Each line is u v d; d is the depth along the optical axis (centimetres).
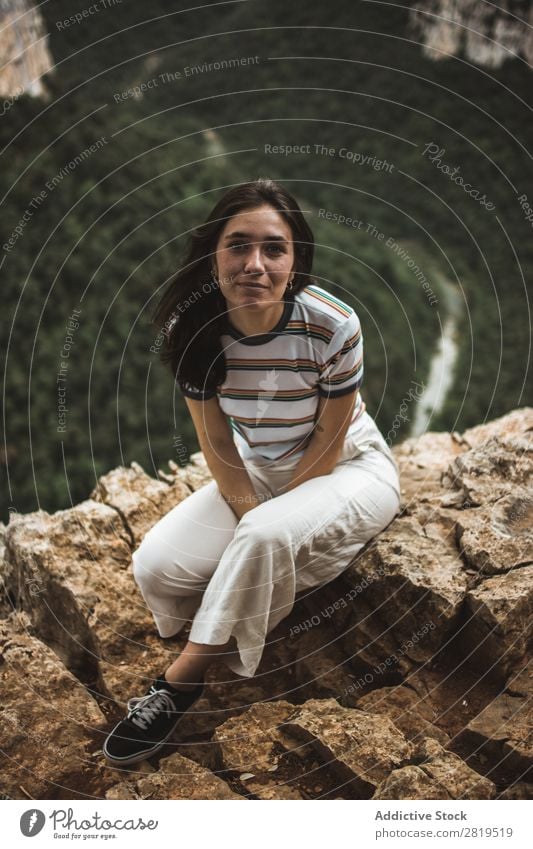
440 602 170
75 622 195
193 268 151
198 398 164
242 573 154
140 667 181
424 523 196
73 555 204
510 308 2152
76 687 174
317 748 153
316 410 167
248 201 141
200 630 158
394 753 148
